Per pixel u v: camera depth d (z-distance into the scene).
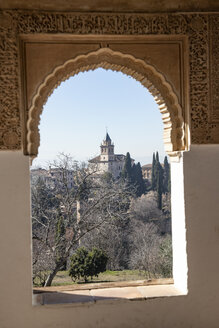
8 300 3.02
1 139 3.00
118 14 3.12
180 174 3.26
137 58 3.17
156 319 3.19
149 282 3.52
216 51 3.21
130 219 14.81
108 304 3.13
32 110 3.07
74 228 10.14
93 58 3.17
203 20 3.19
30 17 3.02
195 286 3.22
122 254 14.03
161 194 25.78
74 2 3.06
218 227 3.24
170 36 3.18
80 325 3.10
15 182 3.02
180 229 3.31
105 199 10.89
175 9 3.17
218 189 3.23
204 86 3.20
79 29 3.07
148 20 3.15
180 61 3.21
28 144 3.05
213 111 3.20
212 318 3.24
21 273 3.03
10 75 3.00
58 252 9.98
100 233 10.84
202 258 3.22
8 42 3.00
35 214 10.70
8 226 3.02
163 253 11.25
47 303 3.08
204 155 3.21
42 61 3.07
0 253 3.01
